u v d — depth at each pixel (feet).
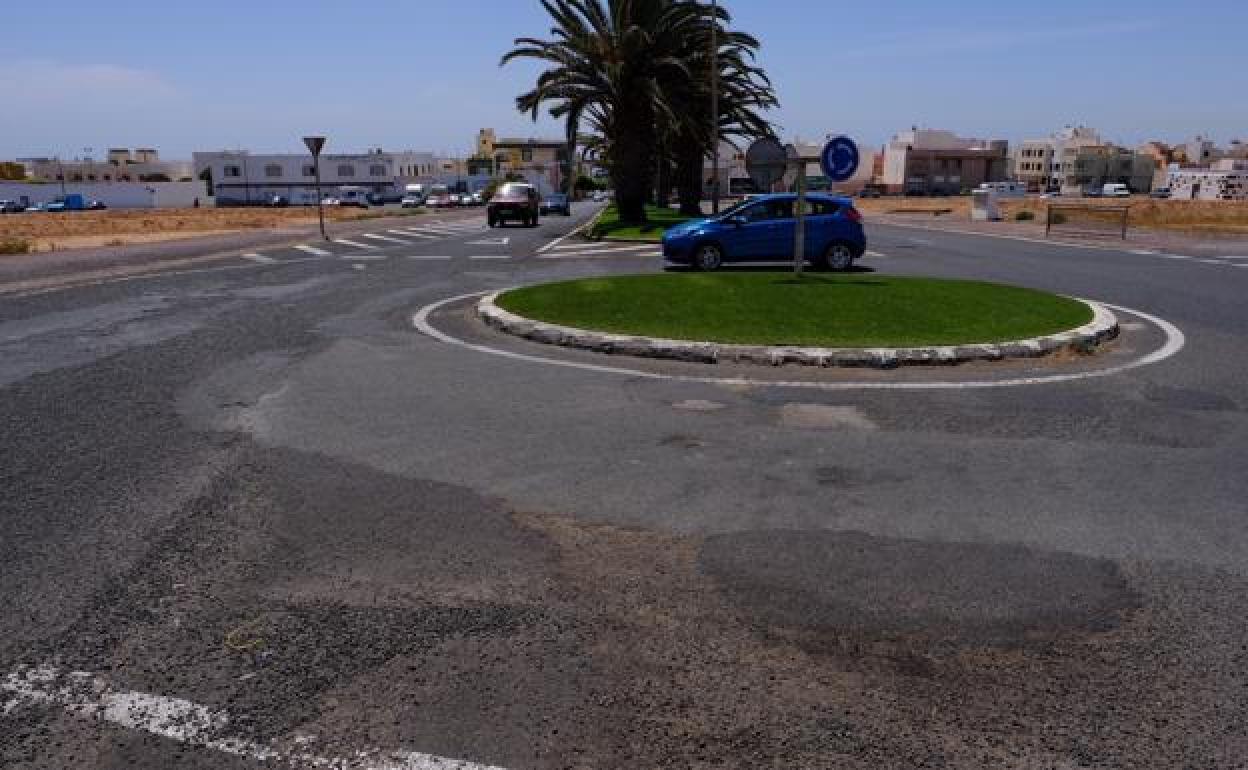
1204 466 17.81
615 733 9.24
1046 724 9.45
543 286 43.32
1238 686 10.11
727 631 11.31
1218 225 125.39
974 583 12.62
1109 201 269.85
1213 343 31.53
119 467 17.44
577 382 25.17
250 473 17.17
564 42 110.42
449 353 29.27
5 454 18.22
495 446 19.03
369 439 19.45
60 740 9.11
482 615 11.69
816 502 15.81
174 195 378.73
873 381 25.48
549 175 456.45
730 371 26.78
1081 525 14.76
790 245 58.65
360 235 99.19
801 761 8.83
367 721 9.40
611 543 13.99
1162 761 8.86
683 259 58.44
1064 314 34.91
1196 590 12.42
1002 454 18.57
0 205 311.68
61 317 36.68
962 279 50.11
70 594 12.17
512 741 9.09
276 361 27.81
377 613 11.72
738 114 130.52
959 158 455.63
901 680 10.26
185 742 9.07
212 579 12.66
